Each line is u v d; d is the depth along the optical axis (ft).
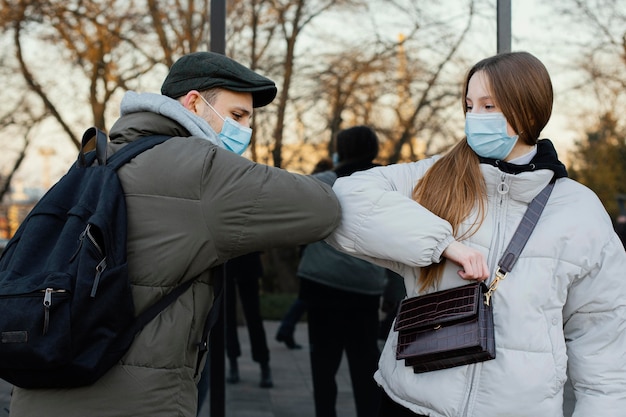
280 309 11.29
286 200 5.48
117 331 5.05
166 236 5.30
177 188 5.36
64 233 5.06
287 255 11.30
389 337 6.15
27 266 5.06
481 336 5.34
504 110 5.69
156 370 5.24
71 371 4.91
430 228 5.59
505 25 9.58
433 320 5.55
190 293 5.48
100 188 5.26
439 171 6.03
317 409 11.15
